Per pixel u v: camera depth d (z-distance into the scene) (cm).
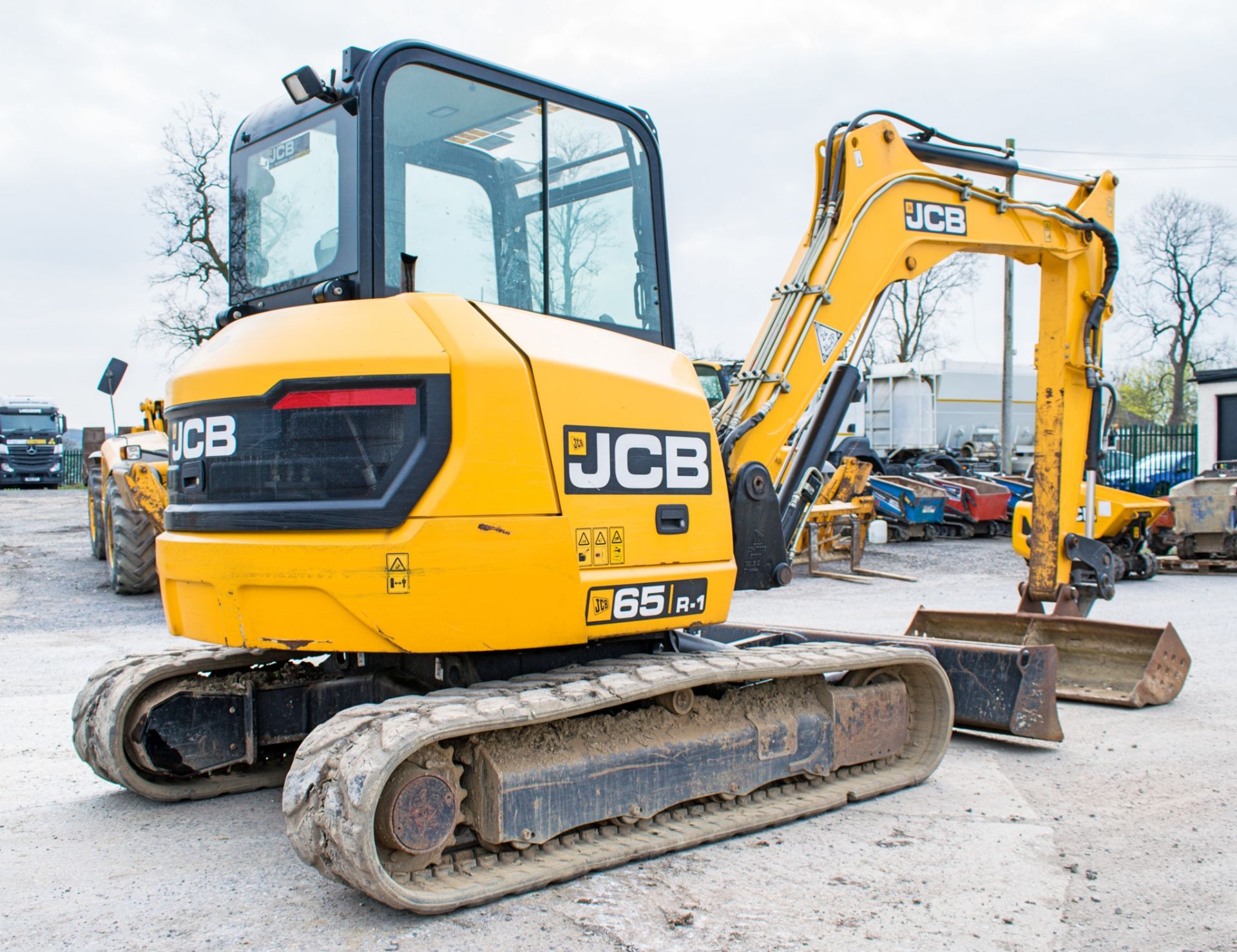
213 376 379
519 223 418
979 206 633
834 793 443
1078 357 695
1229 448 2319
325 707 459
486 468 350
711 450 426
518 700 343
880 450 2891
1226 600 1126
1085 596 705
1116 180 705
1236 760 516
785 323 536
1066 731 574
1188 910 336
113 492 1102
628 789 378
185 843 402
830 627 918
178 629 399
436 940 312
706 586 414
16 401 3547
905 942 311
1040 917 329
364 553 343
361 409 352
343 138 392
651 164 470
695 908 334
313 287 407
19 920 329
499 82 412
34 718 598
